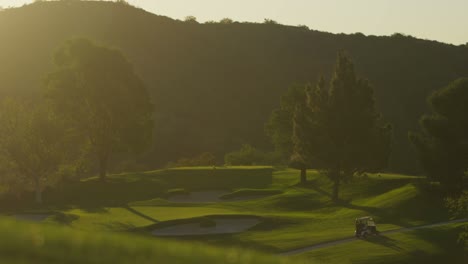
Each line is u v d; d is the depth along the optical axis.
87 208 99.06
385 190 101.81
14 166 108.44
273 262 18.59
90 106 114.62
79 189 114.69
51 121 108.81
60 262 14.66
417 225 76.56
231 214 84.75
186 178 122.88
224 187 117.00
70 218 85.69
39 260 14.50
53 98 114.25
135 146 117.75
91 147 118.75
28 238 15.92
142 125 117.88
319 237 70.62
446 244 65.88
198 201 108.19
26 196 109.25
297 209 97.44
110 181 119.12
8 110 109.44
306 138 98.12
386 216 82.94
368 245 65.81
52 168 110.25
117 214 89.69
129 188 116.06
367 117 96.81
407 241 67.00
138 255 16.27
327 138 96.75
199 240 73.38
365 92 97.69
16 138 107.69
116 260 15.38
